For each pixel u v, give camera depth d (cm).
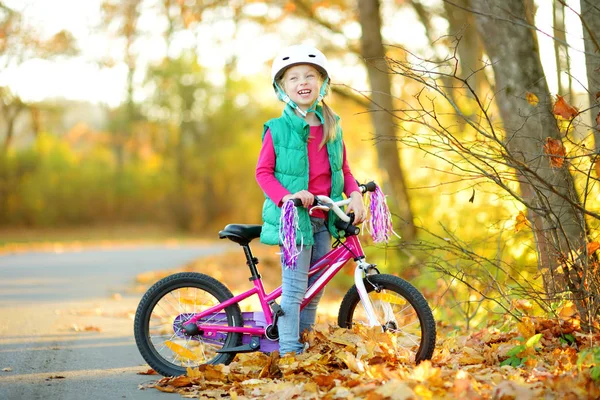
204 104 4731
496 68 639
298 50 517
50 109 4341
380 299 507
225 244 3362
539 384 410
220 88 4756
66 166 4319
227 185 4816
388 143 1463
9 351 645
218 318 534
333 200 520
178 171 4781
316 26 2056
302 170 509
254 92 4831
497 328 621
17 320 840
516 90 621
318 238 522
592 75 554
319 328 595
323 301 1170
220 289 534
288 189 510
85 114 4734
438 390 398
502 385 396
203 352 571
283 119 516
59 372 561
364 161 1864
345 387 427
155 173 4700
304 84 514
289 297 509
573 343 505
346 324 523
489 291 610
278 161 512
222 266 1825
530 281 588
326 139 517
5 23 3362
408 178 1487
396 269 1101
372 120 1516
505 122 632
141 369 572
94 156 4644
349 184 537
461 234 1006
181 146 4806
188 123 4772
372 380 425
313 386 430
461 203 1069
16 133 4472
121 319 866
